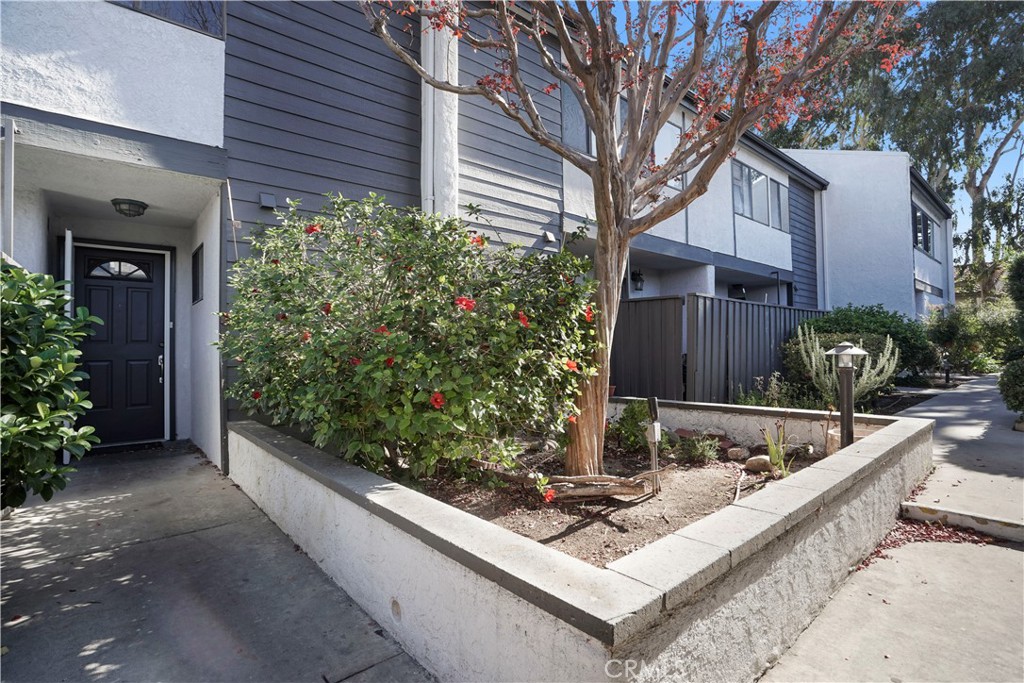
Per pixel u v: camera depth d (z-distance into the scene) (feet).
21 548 10.94
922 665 7.17
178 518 12.73
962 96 69.36
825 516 9.05
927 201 58.85
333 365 10.51
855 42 16.40
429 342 10.64
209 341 17.94
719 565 6.08
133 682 6.81
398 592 7.79
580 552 9.25
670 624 5.48
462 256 11.23
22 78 13.04
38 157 13.84
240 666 7.18
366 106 19.77
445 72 21.04
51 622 8.20
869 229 48.14
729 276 41.93
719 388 23.47
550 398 12.17
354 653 7.54
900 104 70.18
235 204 16.48
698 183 13.25
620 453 16.63
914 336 32.78
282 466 12.07
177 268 21.52
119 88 14.42
